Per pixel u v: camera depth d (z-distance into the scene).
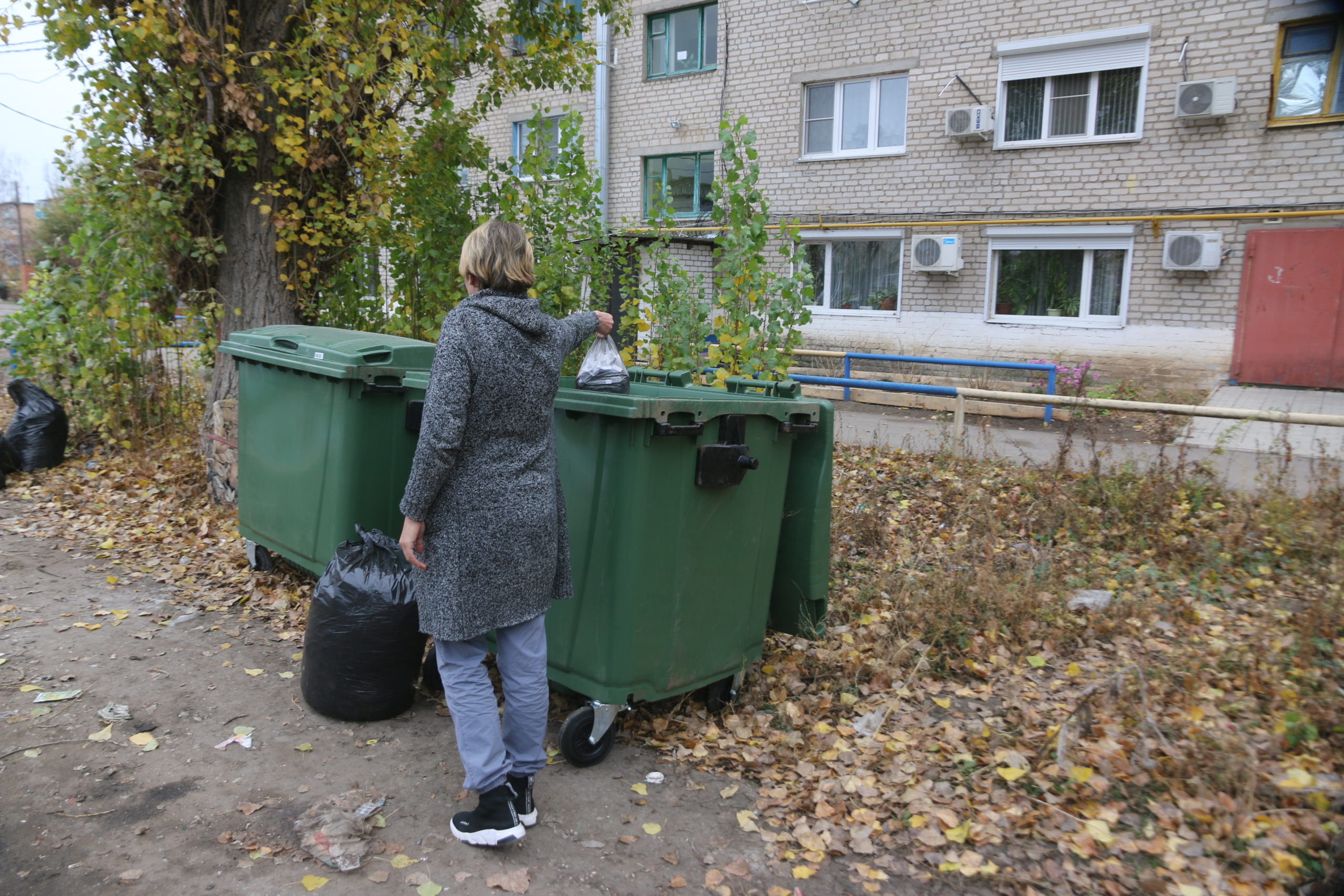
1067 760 2.92
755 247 5.80
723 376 5.86
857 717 3.40
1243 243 10.72
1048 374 10.83
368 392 3.90
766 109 14.04
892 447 7.83
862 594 4.44
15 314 7.62
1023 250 12.30
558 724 3.32
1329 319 10.36
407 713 3.38
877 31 12.89
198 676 3.65
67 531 5.67
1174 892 2.34
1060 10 11.52
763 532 3.43
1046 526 5.45
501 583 2.43
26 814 2.62
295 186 6.27
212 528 5.68
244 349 4.51
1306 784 2.67
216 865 2.43
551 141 6.92
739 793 2.92
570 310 6.84
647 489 2.86
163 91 5.84
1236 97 10.57
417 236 6.59
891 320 13.28
